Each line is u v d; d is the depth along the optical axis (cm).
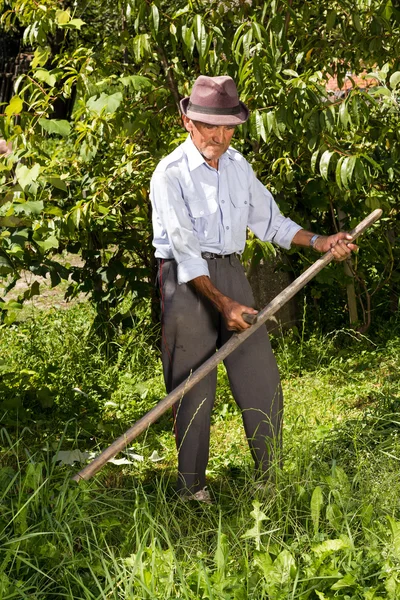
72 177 639
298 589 282
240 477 411
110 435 507
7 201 506
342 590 285
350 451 411
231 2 567
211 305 386
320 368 598
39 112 569
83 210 579
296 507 349
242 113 375
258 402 395
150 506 366
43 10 560
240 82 505
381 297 720
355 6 560
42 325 740
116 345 652
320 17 595
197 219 377
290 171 575
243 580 291
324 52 596
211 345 391
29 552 312
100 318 676
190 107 367
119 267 652
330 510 323
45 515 332
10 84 1297
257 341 394
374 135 593
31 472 342
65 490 334
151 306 692
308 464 383
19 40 1284
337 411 521
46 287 998
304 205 665
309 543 314
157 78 605
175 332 386
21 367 624
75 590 300
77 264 1053
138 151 624
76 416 536
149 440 500
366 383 571
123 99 575
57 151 634
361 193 653
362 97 521
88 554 320
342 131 576
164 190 372
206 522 357
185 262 369
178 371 391
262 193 399
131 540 327
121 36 583
